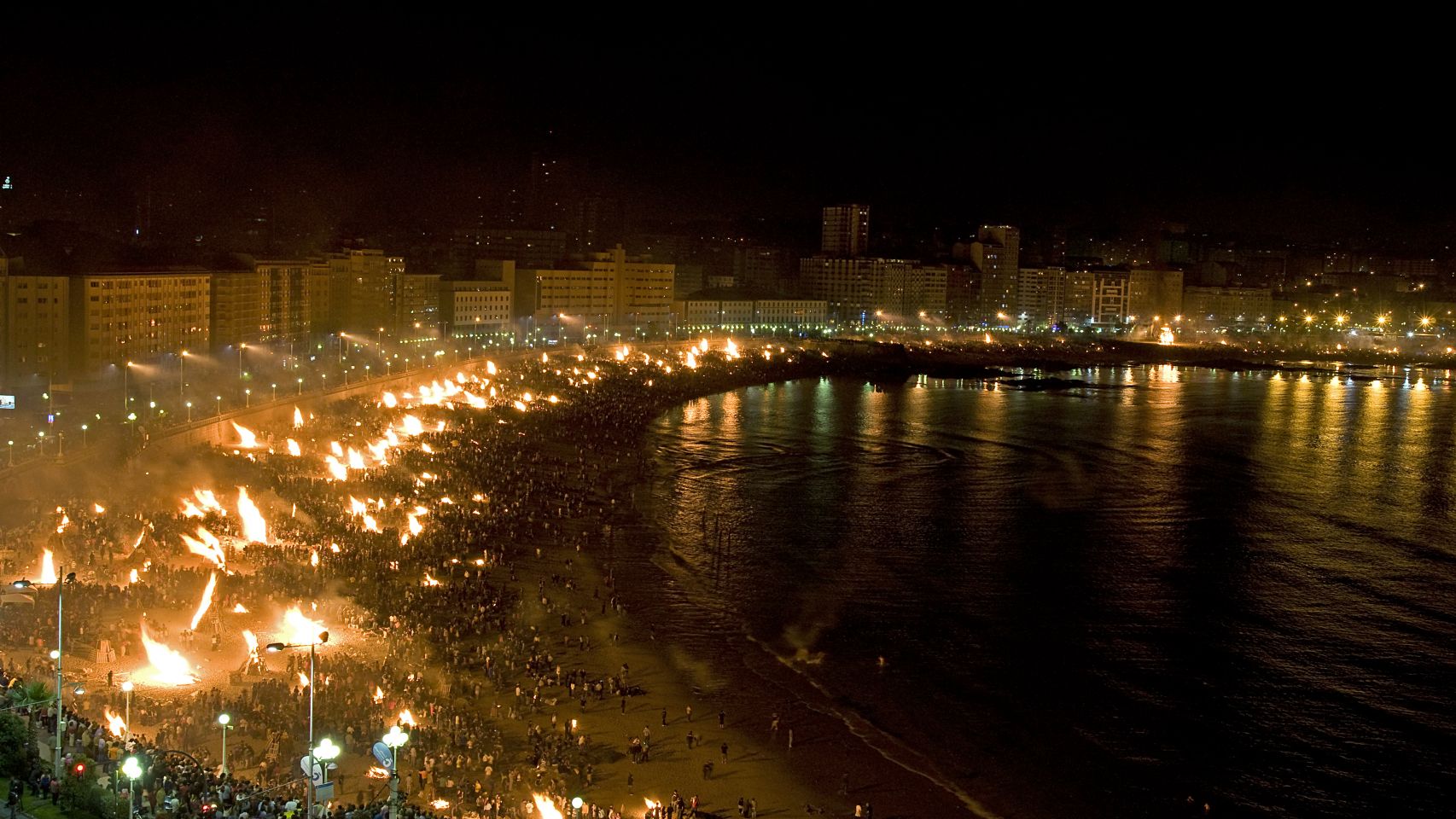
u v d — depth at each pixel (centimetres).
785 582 14462
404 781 8681
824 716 10569
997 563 15612
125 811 6244
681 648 12081
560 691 10800
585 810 8581
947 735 10256
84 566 12688
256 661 10444
